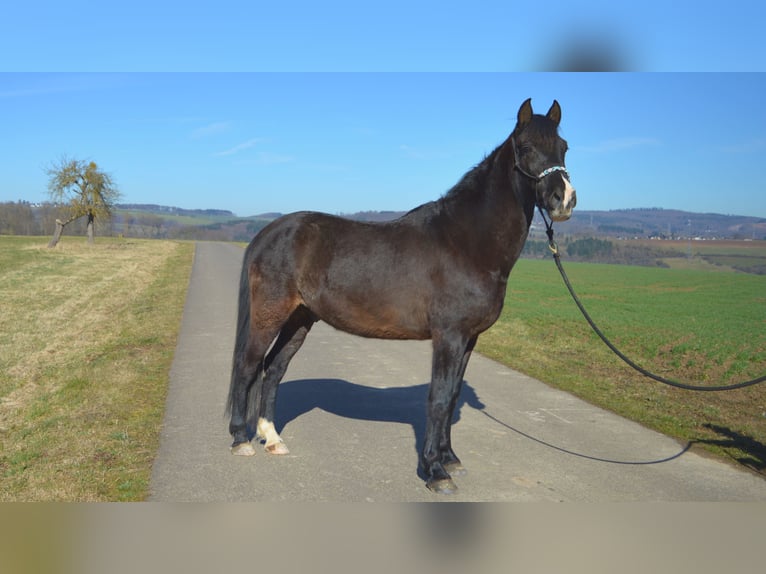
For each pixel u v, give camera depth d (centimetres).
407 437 613
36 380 792
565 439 618
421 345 1166
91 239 4791
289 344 587
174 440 578
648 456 570
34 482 469
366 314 516
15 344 1035
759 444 608
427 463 487
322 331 1306
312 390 796
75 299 1695
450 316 489
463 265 488
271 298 539
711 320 1605
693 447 597
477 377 900
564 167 471
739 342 1227
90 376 806
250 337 551
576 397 788
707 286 2911
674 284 3028
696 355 1111
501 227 491
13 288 1895
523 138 480
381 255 509
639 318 1642
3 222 7450
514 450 583
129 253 4150
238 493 468
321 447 578
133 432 594
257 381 558
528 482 504
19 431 587
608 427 660
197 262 3506
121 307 1559
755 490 494
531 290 2577
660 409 734
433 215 513
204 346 1067
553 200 462
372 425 651
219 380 820
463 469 517
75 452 533
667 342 1241
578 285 2909
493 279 491
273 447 556
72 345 1037
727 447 597
